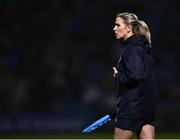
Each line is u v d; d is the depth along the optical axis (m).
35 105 79.44
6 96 78.38
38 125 68.50
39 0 89.69
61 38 87.38
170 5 97.19
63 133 66.50
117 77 17.81
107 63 88.56
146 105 17.73
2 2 89.62
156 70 90.25
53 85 81.31
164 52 92.81
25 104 79.19
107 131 66.56
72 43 88.56
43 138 55.38
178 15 96.94
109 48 89.94
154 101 17.98
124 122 17.69
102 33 91.50
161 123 72.75
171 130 72.44
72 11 91.62
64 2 91.25
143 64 17.58
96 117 72.19
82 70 85.69
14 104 78.50
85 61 87.56
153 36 93.38
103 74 86.25
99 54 89.56
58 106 79.12
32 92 80.12
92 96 81.31
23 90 79.69
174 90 82.69
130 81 17.47
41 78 81.38
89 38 91.25
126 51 17.80
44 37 86.62
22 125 68.38
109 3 94.75
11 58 85.00
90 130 18.14
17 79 81.12
